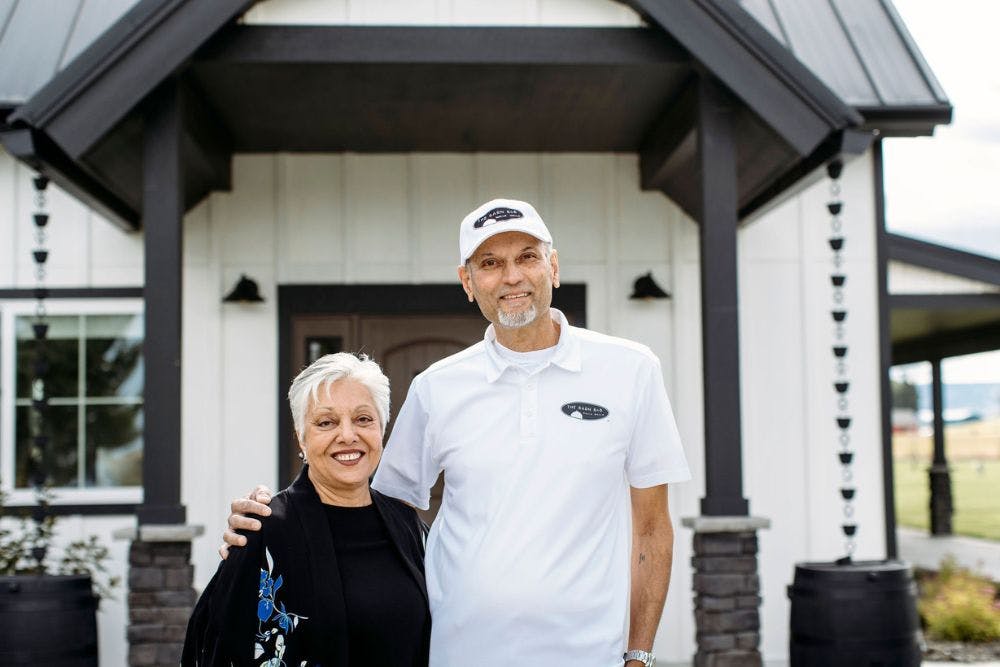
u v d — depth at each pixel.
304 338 6.94
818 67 6.39
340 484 2.57
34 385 6.82
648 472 2.76
